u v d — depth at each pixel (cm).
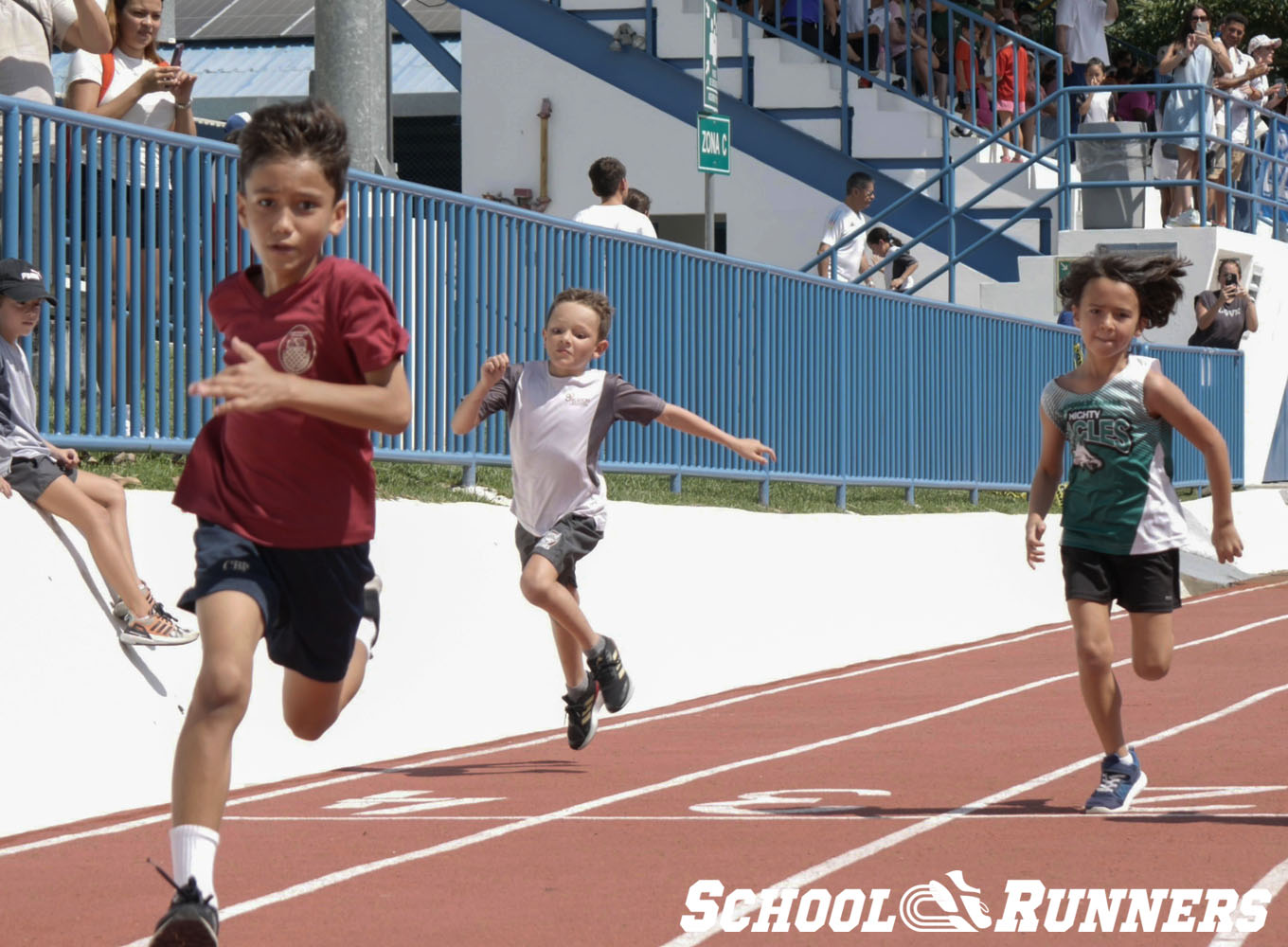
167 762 936
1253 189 2845
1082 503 835
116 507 965
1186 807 842
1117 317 823
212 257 1132
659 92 2736
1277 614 1903
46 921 638
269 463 566
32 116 995
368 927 620
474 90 2820
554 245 1440
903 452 1992
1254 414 2864
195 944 514
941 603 1775
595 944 593
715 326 1647
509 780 979
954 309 2106
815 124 2692
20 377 947
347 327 554
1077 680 1416
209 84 3044
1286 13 3919
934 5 2786
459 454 1333
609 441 1484
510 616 1244
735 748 1097
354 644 632
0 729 853
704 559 1468
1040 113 2888
